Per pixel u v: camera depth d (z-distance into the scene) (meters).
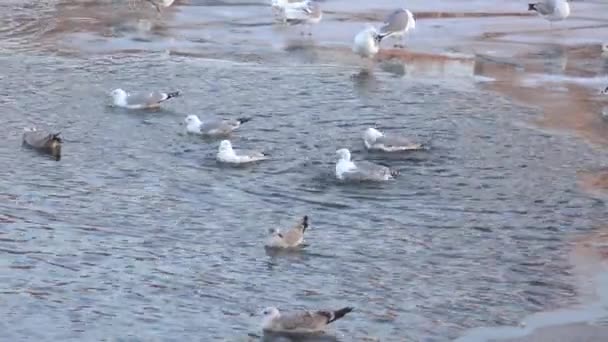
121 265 16.59
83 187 19.89
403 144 21.95
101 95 25.50
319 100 25.48
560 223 18.61
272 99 25.50
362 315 15.12
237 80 27.03
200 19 34.00
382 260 17.00
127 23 33.22
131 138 22.62
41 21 33.31
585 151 22.30
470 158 21.72
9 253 16.89
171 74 27.48
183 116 24.11
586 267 16.86
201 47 30.38
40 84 26.25
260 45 30.73
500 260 17.11
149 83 26.59
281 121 23.83
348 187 20.11
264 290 15.84
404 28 30.20
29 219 18.31
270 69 28.19
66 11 34.84
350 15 34.72
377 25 33.19
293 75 27.64
